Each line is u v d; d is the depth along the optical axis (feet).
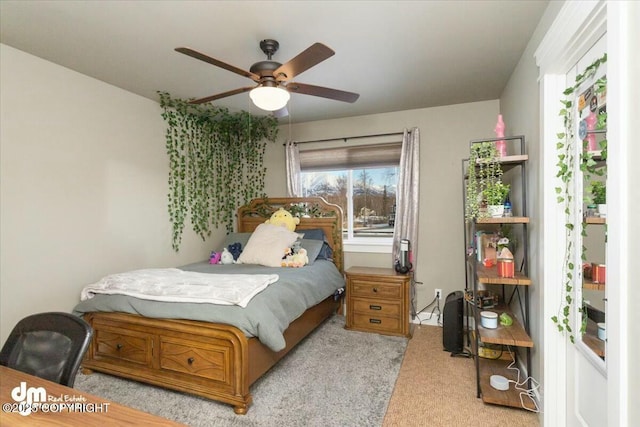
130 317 7.26
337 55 7.74
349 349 9.39
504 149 7.66
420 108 11.89
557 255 5.76
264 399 6.86
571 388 5.60
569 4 4.58
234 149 14.28
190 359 6.79
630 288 3.29
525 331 7.18
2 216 7.14
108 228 9.41
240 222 14.08
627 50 3.29
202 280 7.82
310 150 13.60
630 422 3.30
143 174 10.51
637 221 3.18
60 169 8.21
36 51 7.48
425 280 11.87
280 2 5.73
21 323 4.06
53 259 8.05
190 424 6.07
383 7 5.89
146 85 9.58
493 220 7.06
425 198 11.85
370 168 12.84
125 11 5.98
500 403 6.51
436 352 9.19
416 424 6.06
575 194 5.38
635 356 3.22
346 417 6.26
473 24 6.46
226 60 7.96
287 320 7.50
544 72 5.77
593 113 4.74
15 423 2.73
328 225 12.84
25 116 7.52
